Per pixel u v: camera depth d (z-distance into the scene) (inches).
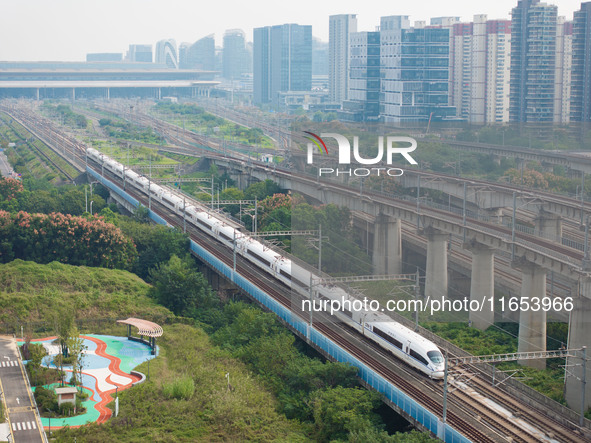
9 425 4950.8
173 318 7145.7
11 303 7047.2
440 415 4618.6
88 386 5625.0
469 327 6619.1
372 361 5467.5
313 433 5012.3
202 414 5162.4
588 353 5674.2
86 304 7209.6
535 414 4781.0
